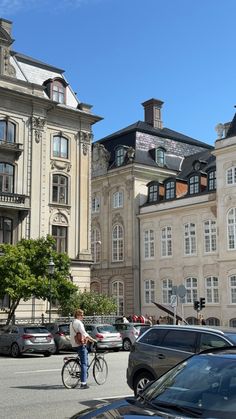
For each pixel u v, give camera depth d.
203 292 45.62
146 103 59.91
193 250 47.22
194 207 47.22
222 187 44.16
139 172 53.34
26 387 13.60
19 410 10.39
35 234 38.47
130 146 54.97
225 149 44.03
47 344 24.55
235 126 44.84
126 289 52.38
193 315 45.97
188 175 49.03
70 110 41.56
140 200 53.22
